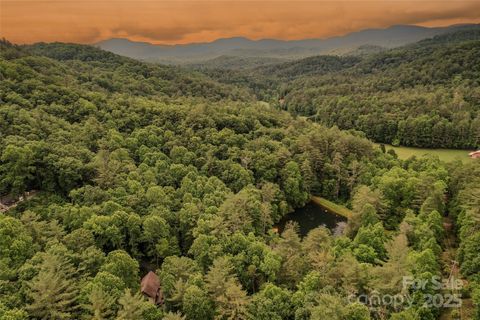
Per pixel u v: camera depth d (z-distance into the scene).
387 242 78.19
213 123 147.75
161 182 111.44
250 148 139.00
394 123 193.62
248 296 68.44
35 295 54.75
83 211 83.88
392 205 107.62
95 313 53.53
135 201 93.81
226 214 91.50
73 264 66.19
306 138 146.00
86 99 148.75
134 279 70.81
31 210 89.75
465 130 175.50
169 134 136.12
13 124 113.06
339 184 136.38
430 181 102.88
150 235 84.25
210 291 65.38
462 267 75.56
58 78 168.25
